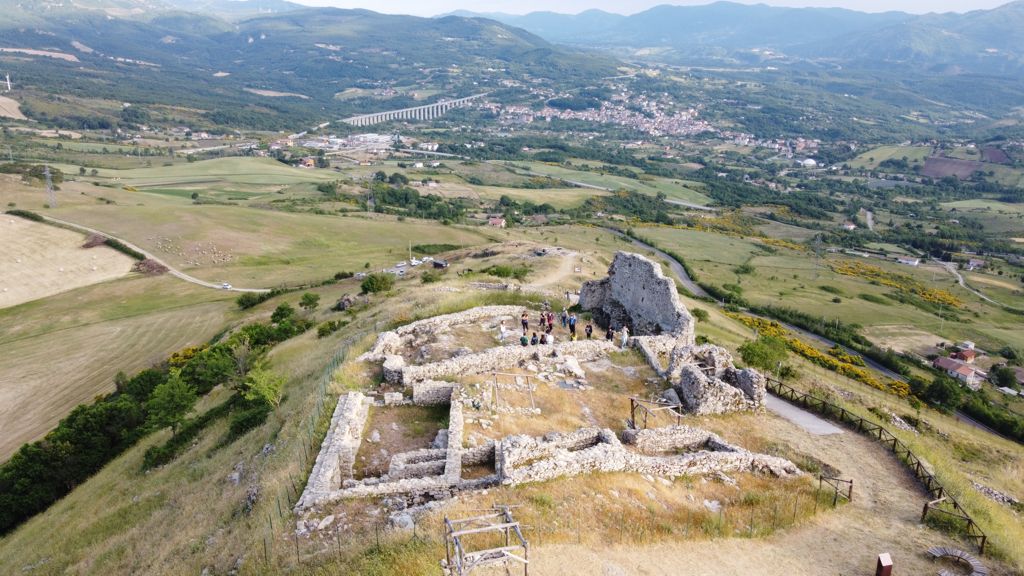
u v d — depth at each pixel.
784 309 109.44
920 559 19.56
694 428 26.28
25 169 155.50
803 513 21.62
